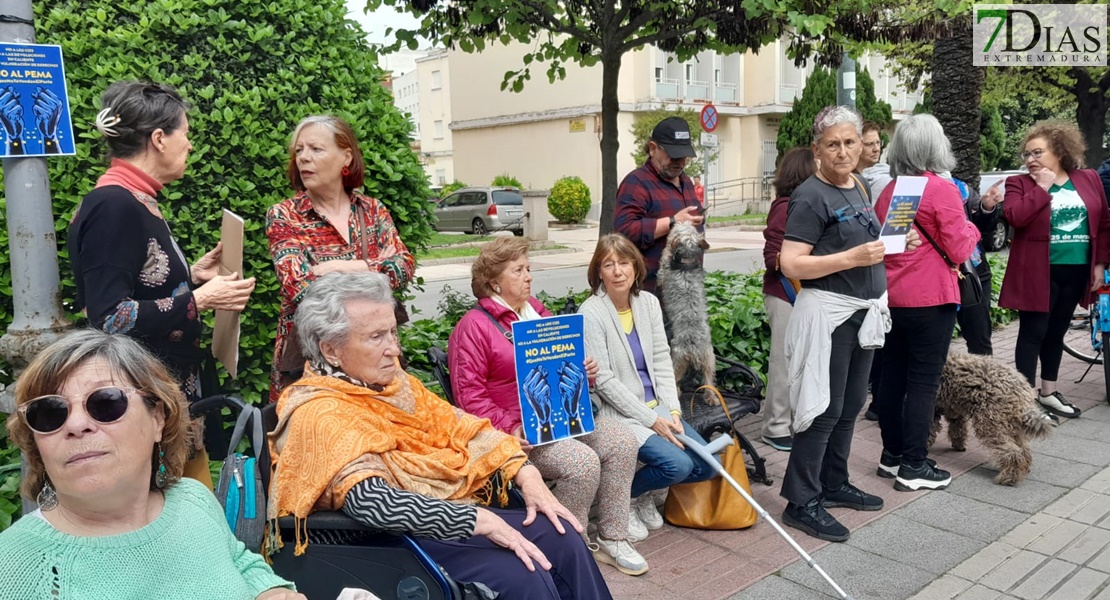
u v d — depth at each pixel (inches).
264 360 158.6
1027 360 227.8
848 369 156.8
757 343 244.4
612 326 154.0
